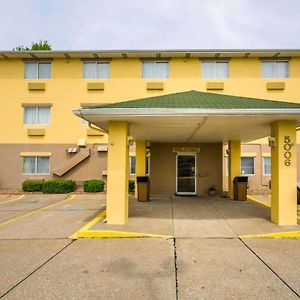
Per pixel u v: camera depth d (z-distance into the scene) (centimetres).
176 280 466
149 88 1905
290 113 753
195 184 1675
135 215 984
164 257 573
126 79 1922
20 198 1567
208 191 1662
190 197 1552
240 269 510
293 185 834
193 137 1352
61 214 1054
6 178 1939
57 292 426
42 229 812
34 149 1942
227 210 1095
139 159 1500
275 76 1892
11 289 436
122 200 846
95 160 1930
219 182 1667
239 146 1509
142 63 1934
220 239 699
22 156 1948
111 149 852
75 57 1948
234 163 1504
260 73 1884
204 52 1828
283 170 837
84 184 1756
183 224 845
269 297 408
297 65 1881
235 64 1895
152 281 463
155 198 1501
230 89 1881
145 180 1374
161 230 774
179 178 1691
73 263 542
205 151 1683
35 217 996
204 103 859
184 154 1700
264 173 1914
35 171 1956
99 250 620
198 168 1677
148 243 669
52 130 1942
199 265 530
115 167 849
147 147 1579
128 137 873
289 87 1870
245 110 754
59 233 767
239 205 1232
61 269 513
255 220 901
